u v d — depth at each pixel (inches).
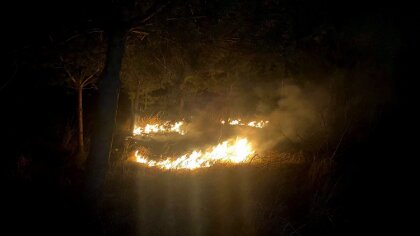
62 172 319.6
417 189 273.9
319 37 314.0
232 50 294.0
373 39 368.2
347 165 330.3
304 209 253.9
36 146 390.9
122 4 235.8
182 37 268.5
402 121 384.5
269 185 303.4
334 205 254.5
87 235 215.9
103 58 319.9
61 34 258.5
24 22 254.5
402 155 335.3
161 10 243.8
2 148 363.3
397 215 243.3
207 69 376.2
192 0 242.7
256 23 260.1
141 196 279.9
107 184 298.8
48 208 247.1
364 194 273.9
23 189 273.6
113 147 402.0
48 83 344.5
